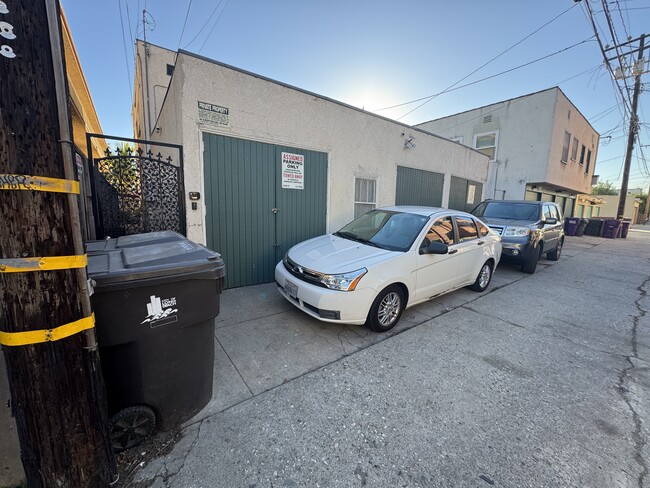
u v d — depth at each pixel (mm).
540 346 3520
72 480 1499
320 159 5844
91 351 1487
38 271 1284
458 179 9711
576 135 15273
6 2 1139
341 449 2008
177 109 4375
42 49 1214
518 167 13414
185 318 2018
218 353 3125
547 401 2553
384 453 1984
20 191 1216
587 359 3270
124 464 1863
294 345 3328
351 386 2662
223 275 2129
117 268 1812
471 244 4832
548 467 1907
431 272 4121
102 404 1587
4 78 1154
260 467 1862
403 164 7602
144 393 1932
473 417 2332
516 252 6715
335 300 3301
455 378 2830
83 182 3982
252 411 2328
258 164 5004
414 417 2314
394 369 2941
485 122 14398
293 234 5652
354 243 4203
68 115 1290
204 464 1875
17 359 1320
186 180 4316
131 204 4426
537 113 12758
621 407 2504
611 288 6055
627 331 4023
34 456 1426
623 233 16531
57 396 1405
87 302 1444
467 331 3840
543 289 5836
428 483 1785
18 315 1284
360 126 6434
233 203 4824
